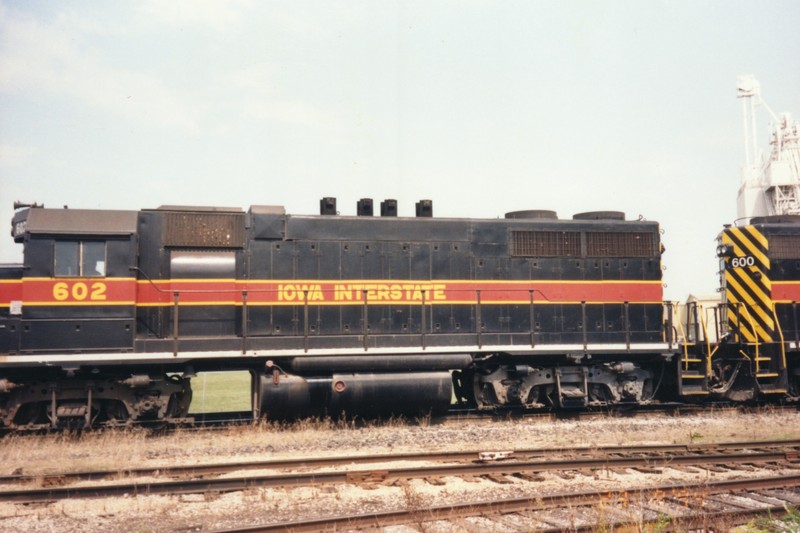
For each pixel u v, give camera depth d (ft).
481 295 46.06
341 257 44.24
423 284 45.27
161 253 41.06
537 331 46.62
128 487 25.39
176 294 40.24
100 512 23.44
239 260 42.45
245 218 42.93
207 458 32.17
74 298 38.60
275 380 40.19
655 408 48.91
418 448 34.96
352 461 30.17
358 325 43.91
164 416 40.29
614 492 24.48
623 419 44.19
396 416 43.88
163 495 25.16
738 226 51.44
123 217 40.14
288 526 20.68
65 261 38.78
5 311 38.22
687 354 47.93
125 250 39.58
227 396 74.13
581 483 26.84
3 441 35.53
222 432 39.47
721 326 50.26
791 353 50.24
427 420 42.88
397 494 25.18
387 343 43.98
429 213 47.26
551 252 47.47
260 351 41.34
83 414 38.55
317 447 35.04
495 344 45.80
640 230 49.08
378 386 41.52
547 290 47.09
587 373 46.55
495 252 46.70
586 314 47.47
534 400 46.75
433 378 42.34
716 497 24.63
